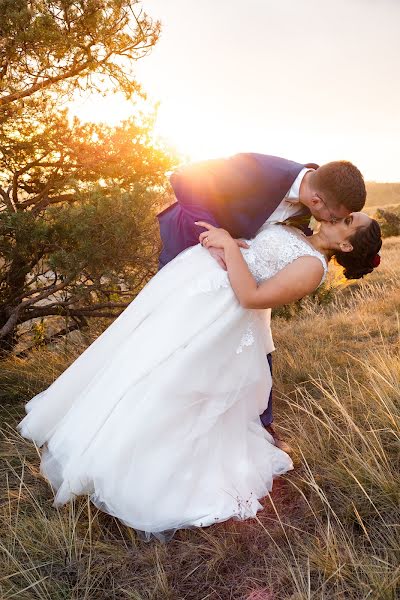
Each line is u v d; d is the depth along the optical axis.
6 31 4.34
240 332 2.45
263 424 3.07
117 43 5.02
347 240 2.38
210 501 2.47
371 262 2.43
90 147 5.30
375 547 2.16
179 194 2.60
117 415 2.38
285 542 2.31
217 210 2.53
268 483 2.67
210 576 2.15
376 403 3.14
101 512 2.52
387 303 6.50
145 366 2.40
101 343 2.84
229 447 2.59
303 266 2.33
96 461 2.35
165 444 2.38
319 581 2.01
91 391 2.60
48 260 4.48
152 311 2.61
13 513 2.53
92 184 4.54
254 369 2.55
